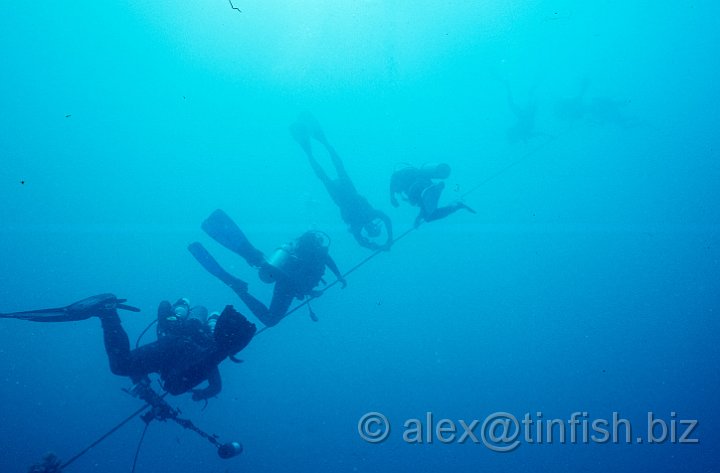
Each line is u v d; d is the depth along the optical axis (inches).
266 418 641.0
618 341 779.4
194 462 578.6
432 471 567.8
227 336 171.9
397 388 703.7
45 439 645.3
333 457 573.9
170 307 209.9
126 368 191.0
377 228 295.4
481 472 571.5
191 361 188.1
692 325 789.2
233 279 244.8
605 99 610.5
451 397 692.7
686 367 743.1
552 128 1037.8
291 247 247.6
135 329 786.2
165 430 617.9
